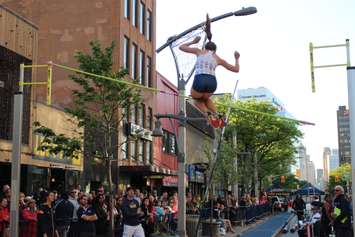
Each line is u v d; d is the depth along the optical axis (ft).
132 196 46.75
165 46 53.98
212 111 29.60
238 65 28.94
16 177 39.11
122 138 97.60
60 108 82.89
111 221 57.11
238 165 146.51
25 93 73.15
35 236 47.50
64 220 49.19
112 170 97.04
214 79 28.37
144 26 121.08
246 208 102.47
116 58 105.19
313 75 35.70
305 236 56.95
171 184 124.06
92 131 64.59
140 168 99.14
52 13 110.11
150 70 122.83
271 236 76.59
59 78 106.73
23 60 72.95
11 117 69.00
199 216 68.69
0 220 45.32
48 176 79.46
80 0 109.29
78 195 57.11
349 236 42.11
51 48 109.09
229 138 141.69
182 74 55.88
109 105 63.72
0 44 67.56
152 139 117.60
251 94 315.78
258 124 164.55
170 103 133.69
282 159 180.75
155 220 61.98
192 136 144.87
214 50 28.78
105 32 107.14
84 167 90.48
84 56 62.80
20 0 111.55
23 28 73.10
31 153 73.26
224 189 123.24
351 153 34.65
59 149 63.16
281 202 179.01
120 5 107.55
